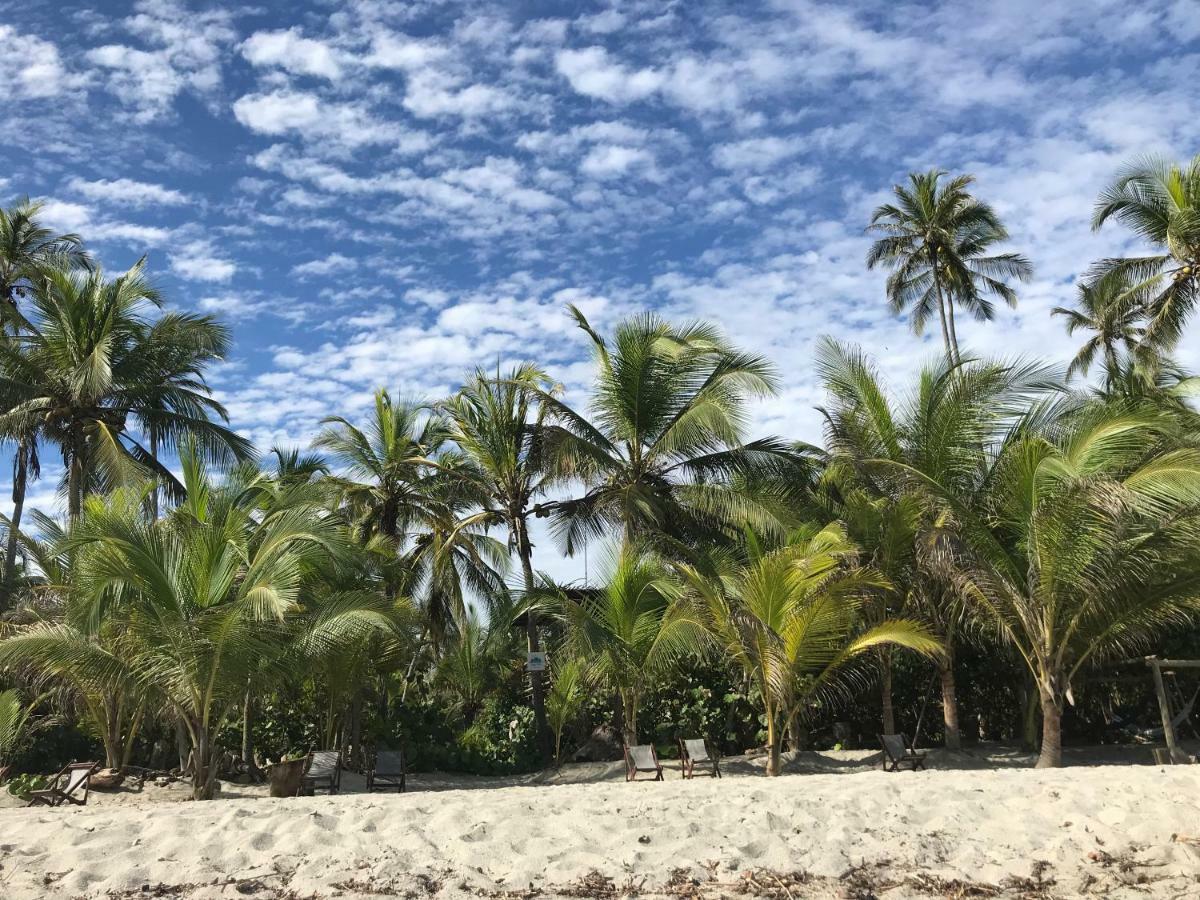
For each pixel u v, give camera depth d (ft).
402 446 74.69
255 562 37.96
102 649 37.73
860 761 48.19
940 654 45.44
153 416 69.92
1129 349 91.66
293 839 21.56
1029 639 44.45
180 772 46.96
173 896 18.30
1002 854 21.27
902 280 108.58
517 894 18.71
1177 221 75.00
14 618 49.11
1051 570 40.01
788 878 19.74
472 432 60.13
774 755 41.14
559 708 56.75
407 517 76.38
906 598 49.49
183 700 36.47
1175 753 43.32
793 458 59.16
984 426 48.34
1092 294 92.12
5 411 67.62
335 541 39.81
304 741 54.49
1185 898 18.75
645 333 59.00
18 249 84.99
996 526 46.09
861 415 51.24
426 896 18.45
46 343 67.97
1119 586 40.32
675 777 45.42
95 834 22.11
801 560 39.91
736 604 42.29
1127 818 23.50
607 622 50.01
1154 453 41.42
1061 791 26.66
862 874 20.06
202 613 35.37
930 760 47.52
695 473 59.36
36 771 49.67
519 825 22.90
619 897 18.67
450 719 63.31
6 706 47.88
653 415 58.65
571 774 50.70
